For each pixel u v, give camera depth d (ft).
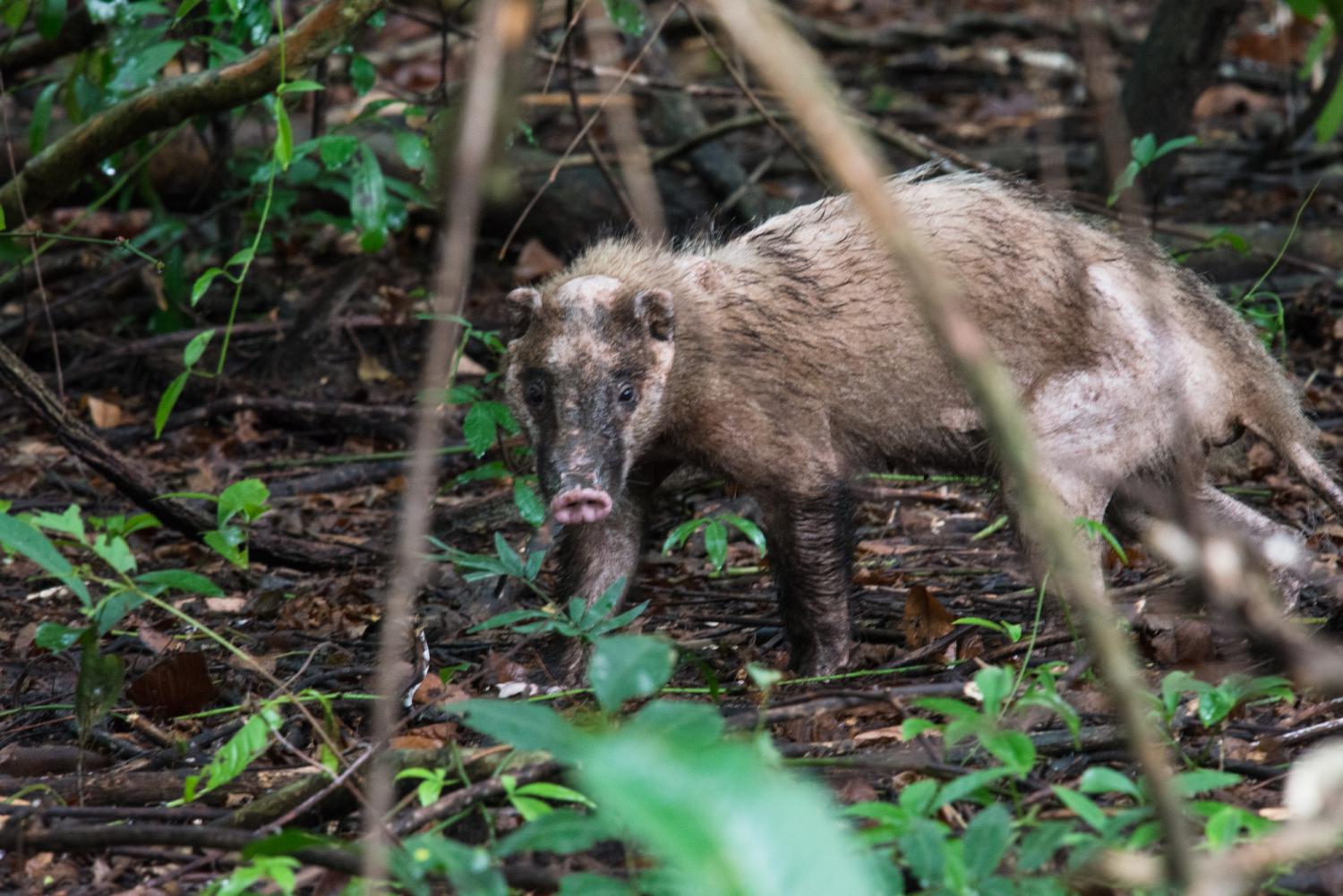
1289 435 33.94
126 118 38.68
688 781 12.14
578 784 21.06
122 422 52.80
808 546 32.68
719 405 32.53
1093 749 23.70
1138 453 32.60
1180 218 64.08
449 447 48.60
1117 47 82.74
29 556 23.67
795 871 11.94
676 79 66.28
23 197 41.37
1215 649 29.60
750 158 73.46
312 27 35.65
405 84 80.02
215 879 22.16
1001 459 32.63
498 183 45.01
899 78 88.07
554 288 33.40
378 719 18.92
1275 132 73.77
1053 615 31.83
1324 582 32.30
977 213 33.68
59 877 23.12
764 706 24.22
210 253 59.47
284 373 55.16
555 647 33.47
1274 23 81.87
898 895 17.65
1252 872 16.75
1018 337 32.86
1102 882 18.57
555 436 31.50
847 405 33.40
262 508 29.78
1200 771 20.12
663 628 35.24
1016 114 78.43
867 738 25.64
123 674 25.66
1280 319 41.86
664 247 36.19
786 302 33.27
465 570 38.86
